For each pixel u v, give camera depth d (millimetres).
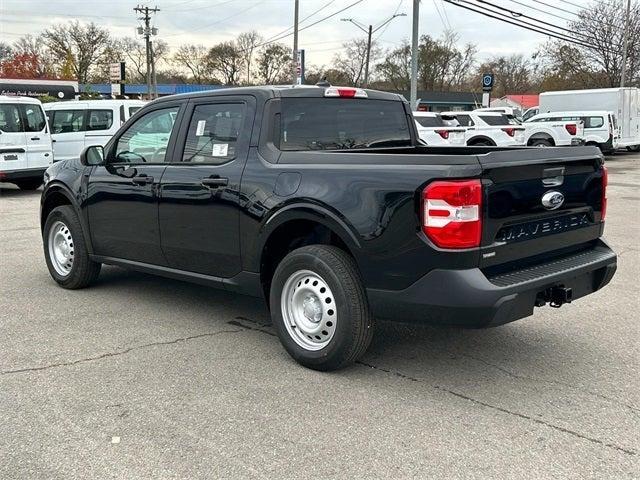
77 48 79625
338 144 4996
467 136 20281
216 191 4754
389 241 3838
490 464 3152
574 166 4328
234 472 3070
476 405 3818
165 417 3633
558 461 3186
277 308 4473
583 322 5461
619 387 4098
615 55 43156
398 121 5504
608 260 4527
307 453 3248
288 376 4238
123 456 3211
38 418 3609
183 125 5188
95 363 4438
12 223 10695
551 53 48531
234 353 4656
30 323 5320
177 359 4527
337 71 72562
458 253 3643
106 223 5820
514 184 3873
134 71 83625
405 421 3605
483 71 82375
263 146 4598
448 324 3744
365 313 4082
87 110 15844
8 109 13922
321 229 4453
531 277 3922
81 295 6227
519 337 5066
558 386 4105
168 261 5367
